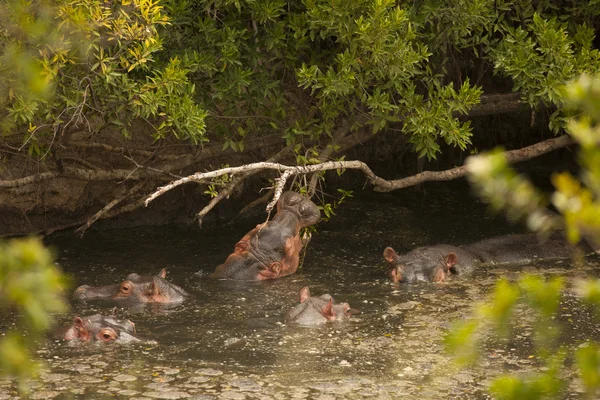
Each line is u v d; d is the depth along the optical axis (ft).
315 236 93.71
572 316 63.62
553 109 112.98
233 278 75.66
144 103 73.56
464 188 119.96
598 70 80.53
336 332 59.57
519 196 14.89
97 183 95.91
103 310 64.80
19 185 83.46
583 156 14.79
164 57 78.02
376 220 101.65
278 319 63.05
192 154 91.61
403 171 122.52
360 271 79.36
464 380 49.47
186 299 68.54
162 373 50.14
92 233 93.35
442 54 95.14
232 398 45.93
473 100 80.74
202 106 80.84
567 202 14.48
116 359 52.95
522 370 51.31
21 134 85.10
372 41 74.13
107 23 66.85
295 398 46.03
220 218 102.32
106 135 93.20
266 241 77.00
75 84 72.18
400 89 81.20
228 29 76.38
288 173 76.54
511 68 81.35
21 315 62.54
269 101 93.81
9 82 60.08
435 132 82.43
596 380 15.58
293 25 78.33
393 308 66.18
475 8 80.33
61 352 54.29
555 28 85.35
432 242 91.45
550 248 85.35
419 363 52.65
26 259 17.21
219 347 55.83
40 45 63.67
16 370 19.51
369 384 48.60
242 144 85.92
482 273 78.33
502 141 128.67
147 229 96.07
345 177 116.37
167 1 75.46
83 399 45.50
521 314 63.93
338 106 81.82
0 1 45.55
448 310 65.41
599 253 85.87
